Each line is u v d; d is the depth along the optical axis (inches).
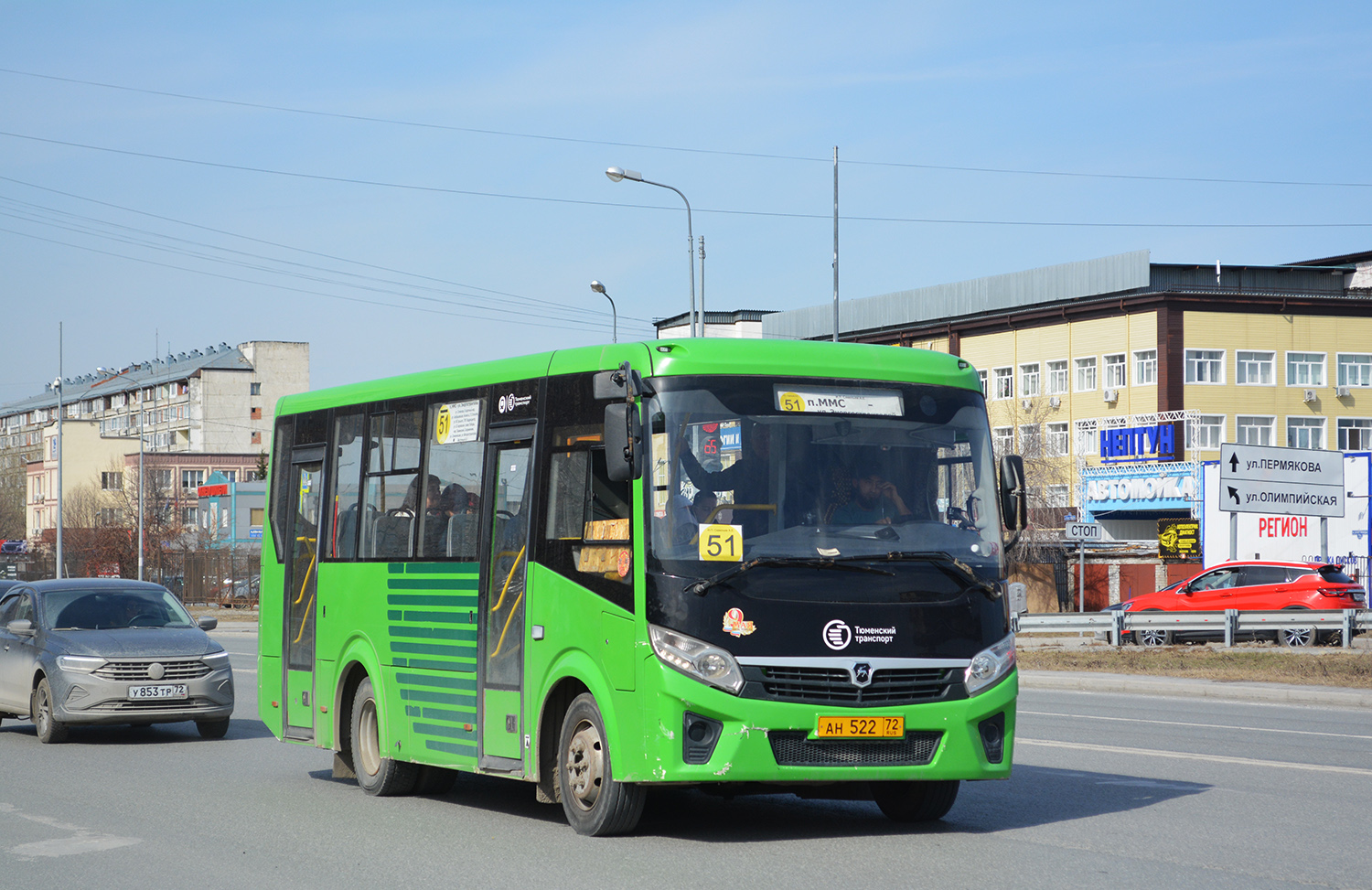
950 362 392.2
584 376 390.6
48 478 5073.8
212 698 653.9
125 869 343.9
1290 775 492.1
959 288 2913.4
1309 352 2529.5
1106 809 419.2
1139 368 2527.1
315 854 358.6
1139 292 2564.0
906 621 358.0
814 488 363.6
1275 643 1275.8
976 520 378.0
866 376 378.6
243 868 341.7
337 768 507.2
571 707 382.6
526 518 405.4
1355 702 813.9
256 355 5187.0
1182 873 319.3
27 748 629.3
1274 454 1369.3
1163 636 1282.0
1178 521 2060.8
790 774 345.4
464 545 435.5
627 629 356.8
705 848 357.4
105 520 3688.5
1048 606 2233.0
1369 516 1690.5
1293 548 1770.4
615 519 367.6
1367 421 2536.9
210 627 706.2
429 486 458.9
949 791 390.6
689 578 349.1
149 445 5438.0
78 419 5462.6
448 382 456.1
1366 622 1230.9
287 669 541.6
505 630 410.3
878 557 360.2
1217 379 2493.8
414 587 457.7
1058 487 2479.1
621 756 357.1
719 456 360.5
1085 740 608.7
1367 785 466.6
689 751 345.4
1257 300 2498.8
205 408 5108.3
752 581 350.3
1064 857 339.6
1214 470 1868.8
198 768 552.4
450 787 484.7
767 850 354.0
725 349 370.6
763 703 343.9
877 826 392.5
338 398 526.9
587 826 373.4
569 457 390.9
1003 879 313.0
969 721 359.3
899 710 352.8
